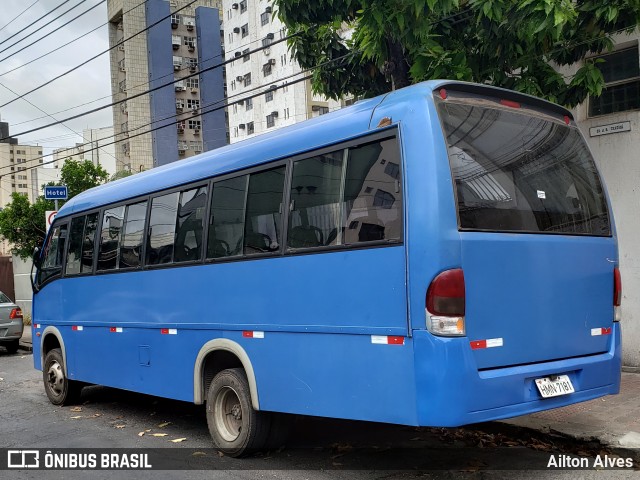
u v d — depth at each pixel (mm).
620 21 7789
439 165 4324
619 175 9055
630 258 8969
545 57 8391
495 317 4422
